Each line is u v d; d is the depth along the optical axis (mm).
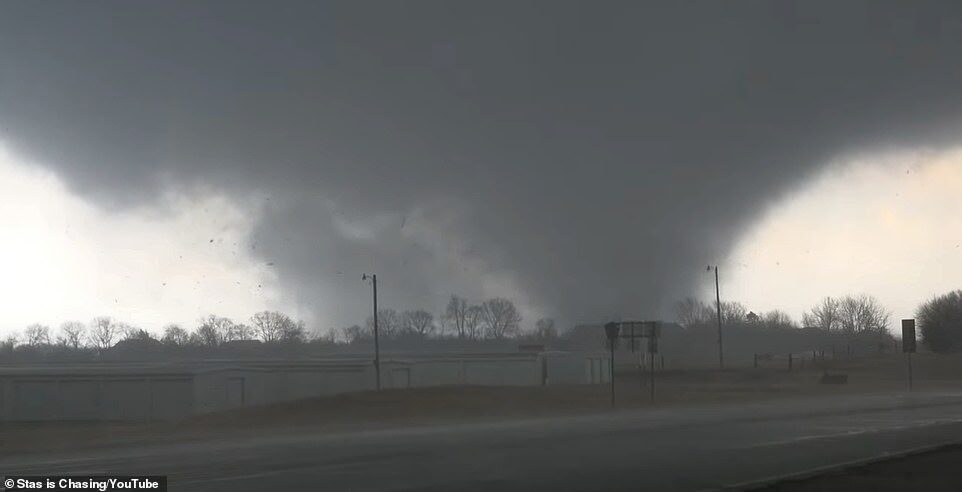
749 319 170500
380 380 69062
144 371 56344
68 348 149250
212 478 19172
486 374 79562
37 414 56219
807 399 55781
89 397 56250
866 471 19031
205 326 152250
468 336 166875
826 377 80375
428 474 19531
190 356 116375
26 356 125812
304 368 67000
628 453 23797
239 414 48875
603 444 26516
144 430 41125
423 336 159500
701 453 23672
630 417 41062
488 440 28578
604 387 70438
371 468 20781
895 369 96562
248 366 66188
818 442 26547
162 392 55938
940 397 56031
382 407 50594
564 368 83250
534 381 80250
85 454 26453
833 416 38688
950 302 123500
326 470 20438
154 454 25688
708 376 89500
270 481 18547
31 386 56531
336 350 130750
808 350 147875
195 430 39750
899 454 22016
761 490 16625
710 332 164250
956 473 18719
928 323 122938
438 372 77188
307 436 32844
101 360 103062
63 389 56500
